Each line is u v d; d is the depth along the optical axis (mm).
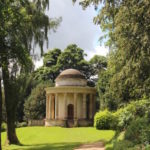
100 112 44969
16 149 27141
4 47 20688
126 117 23516
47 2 28734
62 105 55781
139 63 16891
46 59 79312
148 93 21078
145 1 15125
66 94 54594
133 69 17953
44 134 40312
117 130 25078
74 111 53656
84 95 55250
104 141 27156
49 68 77688
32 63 28781
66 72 58031
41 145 29203
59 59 77125
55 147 25734
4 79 29000
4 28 19844
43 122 60344
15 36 22875
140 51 16453
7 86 30562
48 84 70125
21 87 30781
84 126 52906
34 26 28438
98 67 78312
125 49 17016
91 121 54438
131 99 28938
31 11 28234
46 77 77312
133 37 16312
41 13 28969
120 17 16281
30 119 66500
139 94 23875
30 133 42312
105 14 17969
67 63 77188
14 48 21219
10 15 20109
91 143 26375
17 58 21969
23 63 22469
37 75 77625
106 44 23516
